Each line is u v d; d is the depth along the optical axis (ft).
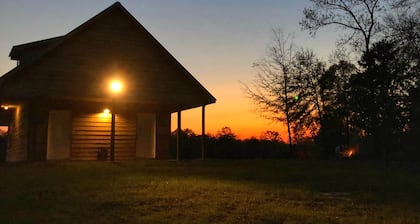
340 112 120.88
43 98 69.15
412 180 48.70
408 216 27.68
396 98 97.96
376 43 98.84
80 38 71.15
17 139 86.17
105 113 79.00
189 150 116.67
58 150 74.33
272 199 33.71
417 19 93.71
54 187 38.58
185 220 26.00
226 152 120.16
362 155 108.88
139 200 32.04
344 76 126.82
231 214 27.78
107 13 72.28
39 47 76.69
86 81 70.64
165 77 77.10
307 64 131.95
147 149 82.12
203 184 40.91
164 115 84.23
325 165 72.02
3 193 35.83
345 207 30.86
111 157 67.05
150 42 76.48
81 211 28.32
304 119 131.44
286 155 130.93
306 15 114.83
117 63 73.46
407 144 98.43
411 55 94.94
